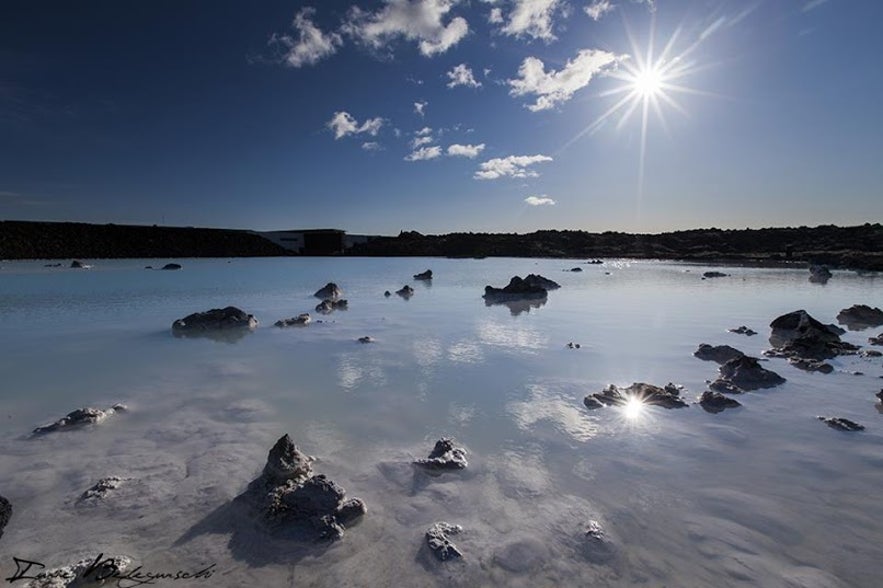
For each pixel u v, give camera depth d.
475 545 2.16
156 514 2.38
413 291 11.56
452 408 3.82
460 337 6.40
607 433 3.37
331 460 2.95
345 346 5.86
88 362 5.09
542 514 2.39
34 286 11.76
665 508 2.44
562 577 1.97
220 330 6.71
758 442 3.21
